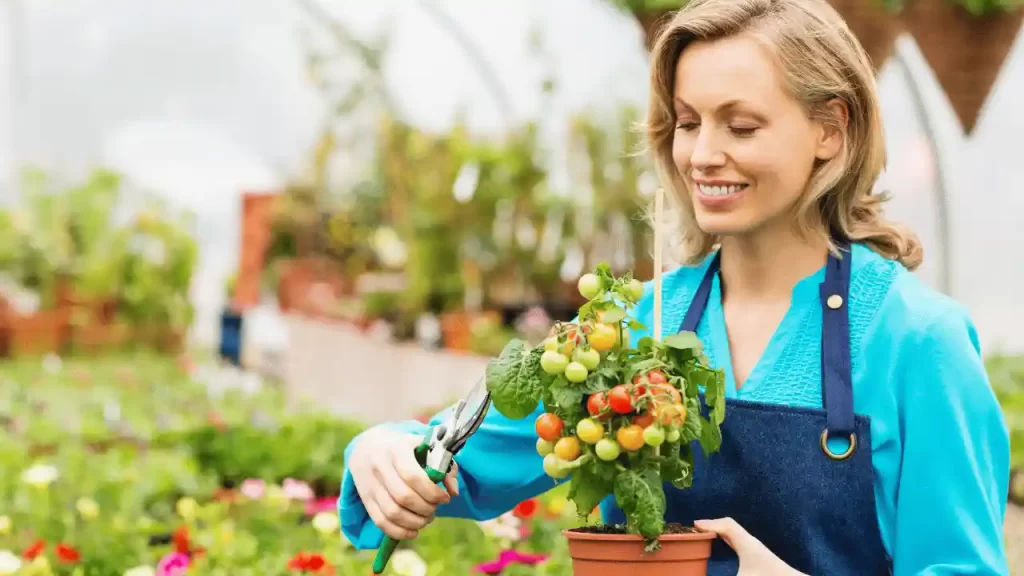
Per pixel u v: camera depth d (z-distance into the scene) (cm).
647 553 154
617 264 1306
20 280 1856
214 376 1568
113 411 800
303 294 1902
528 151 1372
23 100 1870
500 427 186
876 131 178
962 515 162
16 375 1338
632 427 149
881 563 169
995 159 905
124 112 1948
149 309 1936
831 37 173
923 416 165
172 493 480
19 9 1808
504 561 327
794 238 180
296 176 1972
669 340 154
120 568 362
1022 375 856
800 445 169
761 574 160
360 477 177
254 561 359
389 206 1802
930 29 505
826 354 173
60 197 1916
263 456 557
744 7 171
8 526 402
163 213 2005
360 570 336
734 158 170
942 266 910
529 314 1276
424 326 1359
